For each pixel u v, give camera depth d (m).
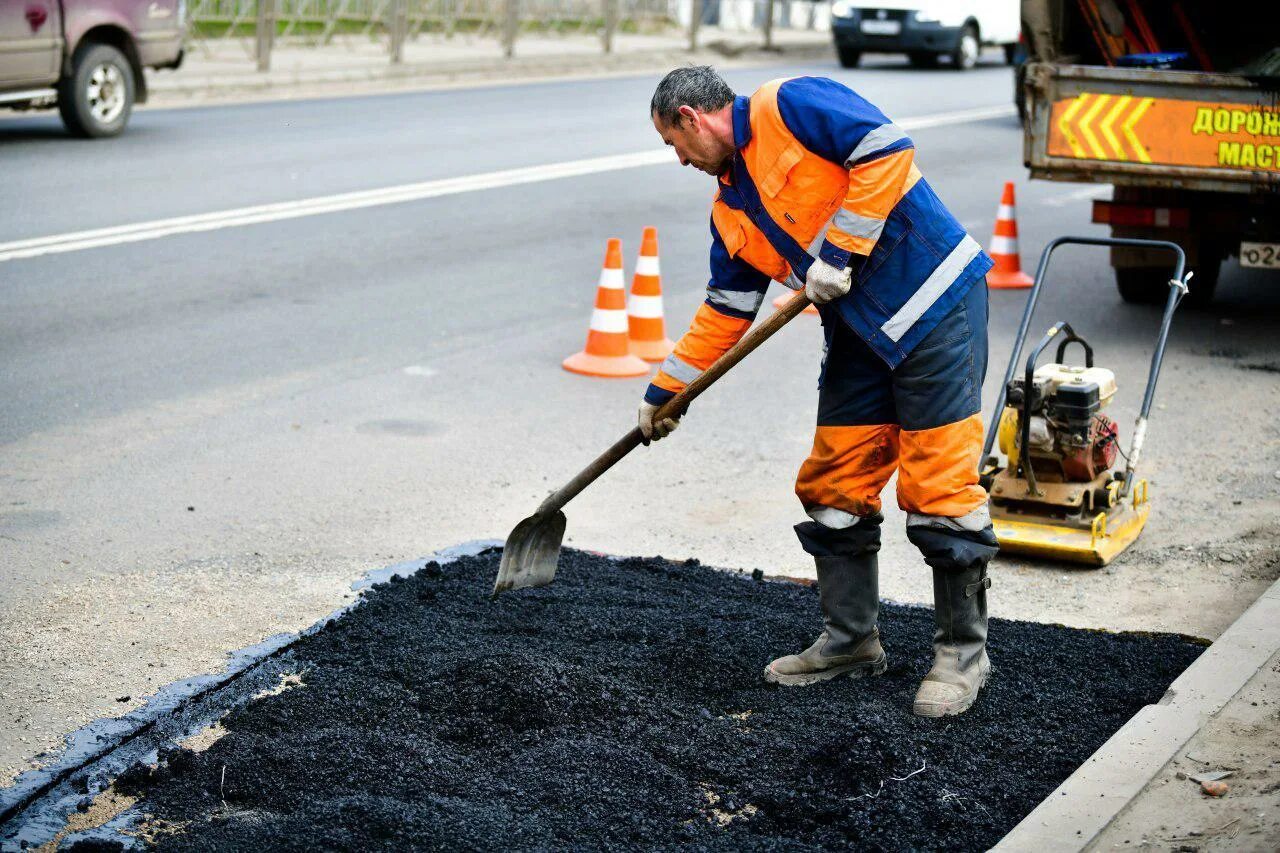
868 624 3.96
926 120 18.33
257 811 3.26
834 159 3.49
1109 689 3.94
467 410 6.98
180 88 17.22
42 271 9.09
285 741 3.52
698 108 3.58
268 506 5.62
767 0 28.25
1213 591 4.97
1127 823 3.12
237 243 10.16
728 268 3.85
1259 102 7.71
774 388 7.62
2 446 6.19
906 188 3.56
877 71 24.72
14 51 12.63
